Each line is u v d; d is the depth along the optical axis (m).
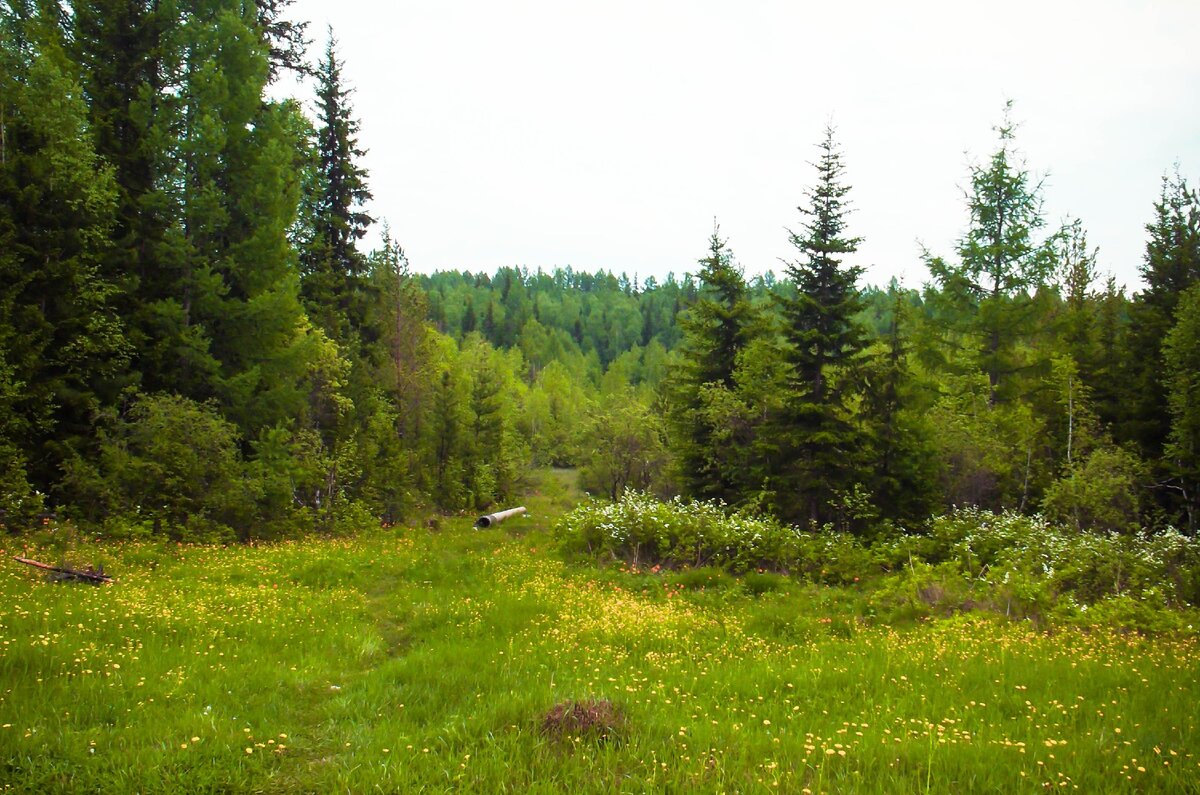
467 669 8.77
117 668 7.69
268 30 28.58
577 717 6.41
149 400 19.14
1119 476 19.69
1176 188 28.92
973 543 18.11
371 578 15.90
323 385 26.94
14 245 17.22
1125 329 29.30
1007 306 28.94
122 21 21.94
